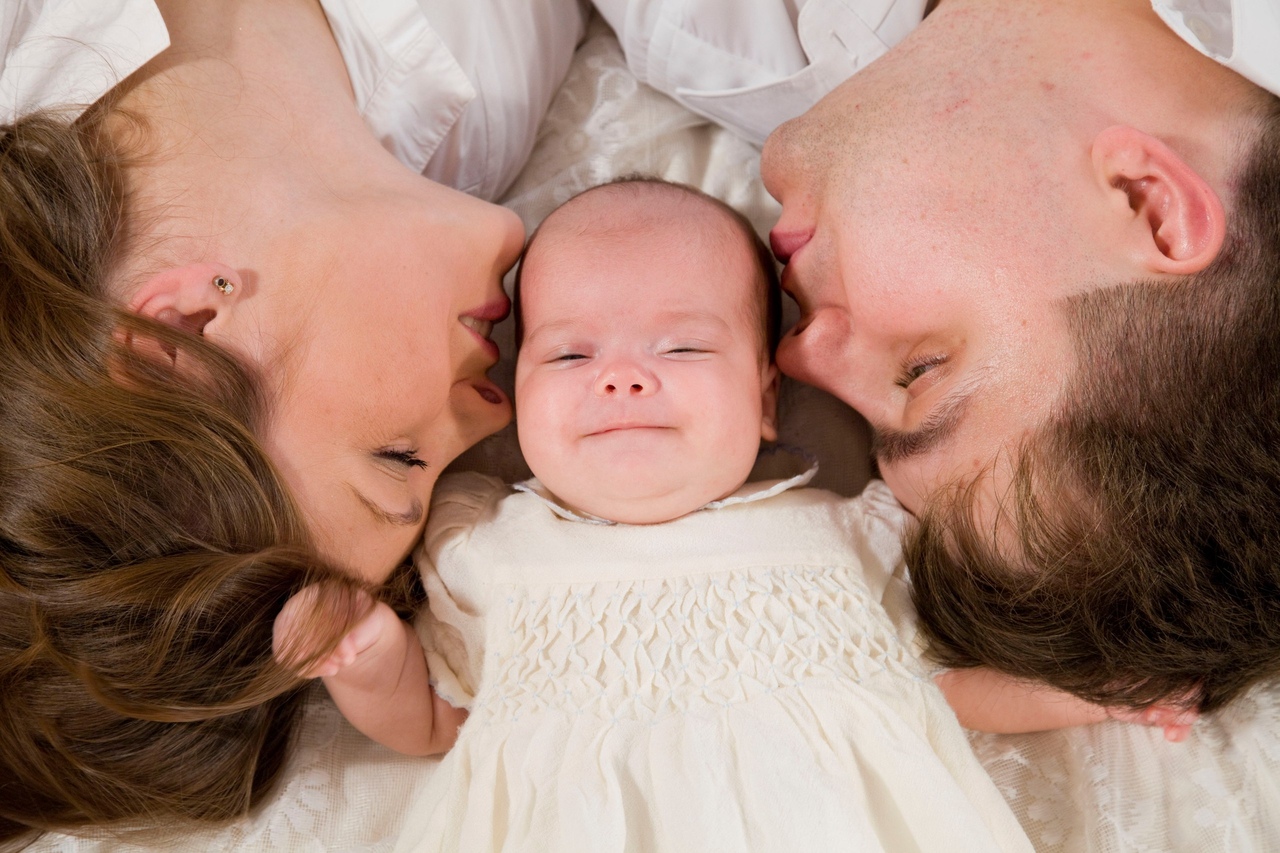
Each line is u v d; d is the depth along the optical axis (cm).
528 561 105
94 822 97
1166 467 88
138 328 82
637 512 107
